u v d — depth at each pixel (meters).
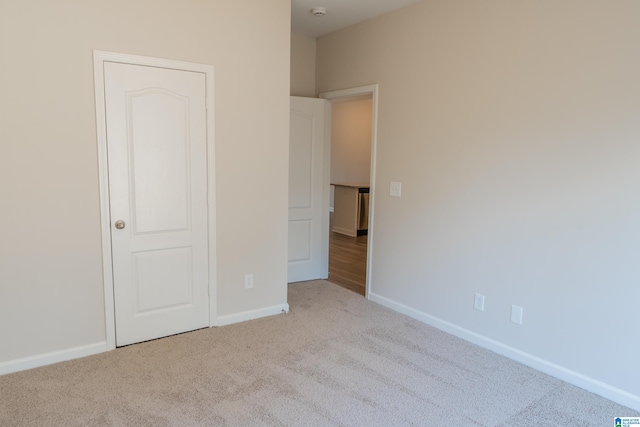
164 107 2.99
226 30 3.18
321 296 4.22
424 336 3.33
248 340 3.17
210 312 3.38
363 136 9.73
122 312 2.99
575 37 2.54
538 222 2.79
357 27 4.09
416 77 3.54
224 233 3.36
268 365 2.79
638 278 2.36
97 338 2.92
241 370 2.72
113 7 2.74
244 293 3.53
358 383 2.59
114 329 2.97
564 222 2.66
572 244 2.63
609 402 2.47
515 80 2.85
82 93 2.69
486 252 3.11
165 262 3.13
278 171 3.58
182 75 3.04
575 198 2.60
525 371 2.81
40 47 2.54
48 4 2.54
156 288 3.11
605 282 2.49
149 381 2.57
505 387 2.60
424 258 3.58
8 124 2.49
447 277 3.40
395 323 3.57
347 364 2.83
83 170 2.75
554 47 2.64
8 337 2.61
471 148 3.16
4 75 2.45
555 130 2.66
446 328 3.43
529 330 2.88
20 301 2.62
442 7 3.30
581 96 2.53
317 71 4.66
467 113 3.17
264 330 3.36
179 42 3.00
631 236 2.38
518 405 2.41
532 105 2.77
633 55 2.31
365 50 4.03
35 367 2.70
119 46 2.78
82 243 2.79
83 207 2.77
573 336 2.66
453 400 2.44
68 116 2.66
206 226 3.27
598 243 2.51
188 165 3.13
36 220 2.62
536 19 2.72
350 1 3.53
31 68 2.52
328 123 4.66
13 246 2.57
